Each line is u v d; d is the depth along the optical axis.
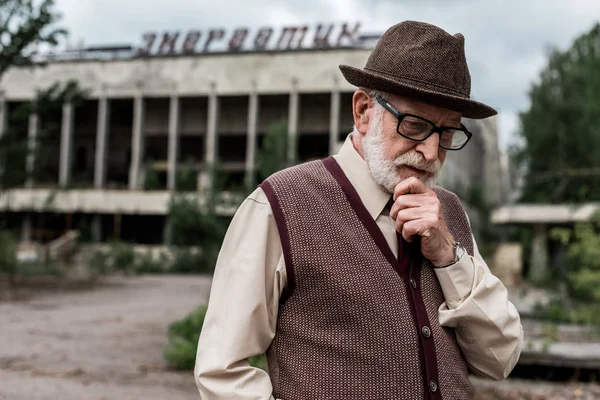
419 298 1.58
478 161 51.28
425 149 1.55
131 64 47.28
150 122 50.66
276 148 25.78
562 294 12.75
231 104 49.19
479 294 1.60
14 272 22.50
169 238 32.06
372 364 1.50
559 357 6.32
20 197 43.31
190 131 49.72
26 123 21.20
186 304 15.48
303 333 1.54
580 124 24.72
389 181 1.60
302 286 1.55
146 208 44.31
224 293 1.57
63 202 44.09
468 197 41.00
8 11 18.58
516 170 31.92
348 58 43.84
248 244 1.58
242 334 1.51
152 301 16.27
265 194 1.61
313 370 1.51
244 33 46.47
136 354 8.02
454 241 1.66
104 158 47.44
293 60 44.72
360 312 1.52
